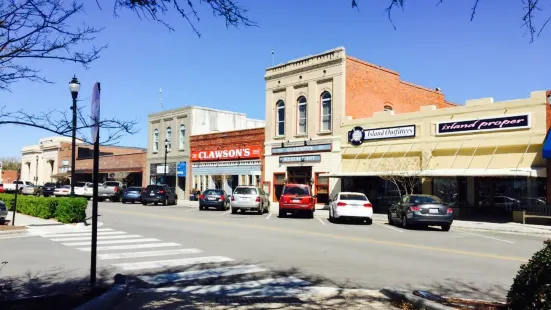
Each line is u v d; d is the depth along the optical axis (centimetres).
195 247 1328
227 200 3228
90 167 6300
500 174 2273
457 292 803
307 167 3525
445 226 1983
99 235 1614
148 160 5350
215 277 920
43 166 7525
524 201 2405
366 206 2217
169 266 1034
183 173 4794
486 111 2523
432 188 2767
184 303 702
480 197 2595
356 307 686
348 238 1587
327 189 3350
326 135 3388
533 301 501
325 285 852
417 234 1786
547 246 529
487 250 1350
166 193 3875
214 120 4966
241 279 902
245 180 4053
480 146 2534
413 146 2856
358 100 3416
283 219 2433
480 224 2211
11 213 2481
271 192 3766
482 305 646
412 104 3953
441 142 2714
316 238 1573
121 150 7306
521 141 2372
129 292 778
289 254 1212
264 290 806
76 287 811
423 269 1023
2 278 887
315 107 3462
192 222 2150
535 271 516
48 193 5247
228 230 1802
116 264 1054
